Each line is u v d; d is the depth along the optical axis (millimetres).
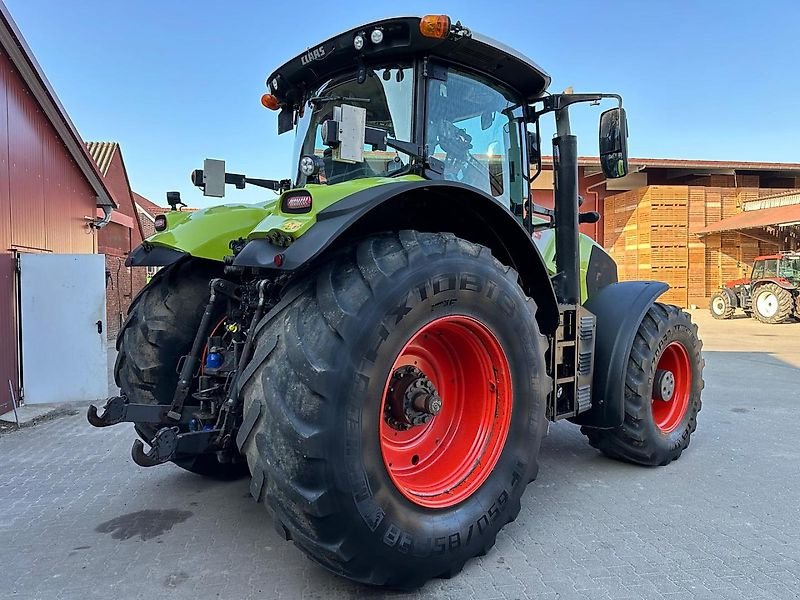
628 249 19781
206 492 3697
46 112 8227
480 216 2893
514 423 2801
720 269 19375
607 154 3518
